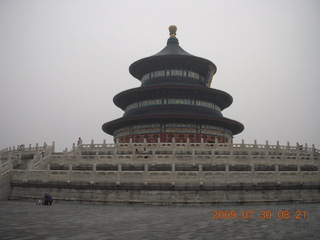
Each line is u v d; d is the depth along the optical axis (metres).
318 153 54.25
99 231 18.62
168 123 74.56
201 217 24.78
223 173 35.34
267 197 35.66
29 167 38.31
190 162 41.69
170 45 91.44
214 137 77.19
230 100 85.94
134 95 81.44
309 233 18.16
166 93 78.12
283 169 42.41
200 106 79.75
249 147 49.62
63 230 18.75
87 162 42.94
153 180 34.84
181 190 34.66
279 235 17.59
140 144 50.12
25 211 27.16
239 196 35.09
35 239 16.06
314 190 37.34
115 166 42.03
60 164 42.88
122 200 34.56
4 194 37.69
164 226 20.55
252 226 20.62
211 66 87.69
